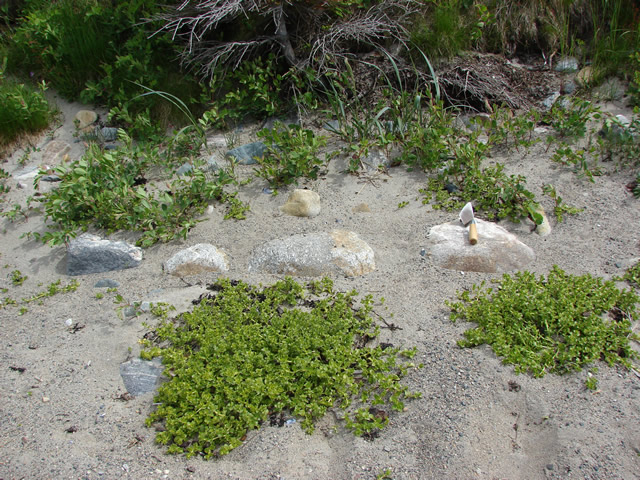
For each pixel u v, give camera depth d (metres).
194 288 2.93
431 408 2.29
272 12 3.82
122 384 2.50
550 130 3.83
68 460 2.20
